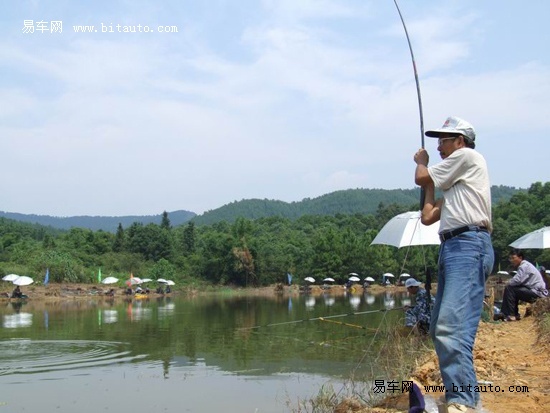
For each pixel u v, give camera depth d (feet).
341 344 40.81
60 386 28.71
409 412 12.04
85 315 71.41
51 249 178.29
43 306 91.86
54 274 143.43
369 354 35.63
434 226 29.60
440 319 11.59
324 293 156.97
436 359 20.66
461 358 11.41
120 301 110.22
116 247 208.64
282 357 36.11
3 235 209.36
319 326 53.16
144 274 183.73
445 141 12.70
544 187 237.66
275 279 198.49
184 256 220.64
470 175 11.87
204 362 34.96
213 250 200.75
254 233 263.49
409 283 31.19
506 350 22.57
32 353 38.88
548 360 20.35
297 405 23.66
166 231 219.41
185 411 23.75
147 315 71.61
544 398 14.51
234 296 139.54
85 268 160.66
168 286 155.74
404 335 30.19
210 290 173.58
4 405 25.05
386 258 196.13
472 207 11.73
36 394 27.02
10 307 88.89
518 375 17.72
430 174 12.21
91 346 42.04
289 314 71.82
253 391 26.94
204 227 311.68
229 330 51.80
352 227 323.57
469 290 11.51
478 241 11.63
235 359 35.81
